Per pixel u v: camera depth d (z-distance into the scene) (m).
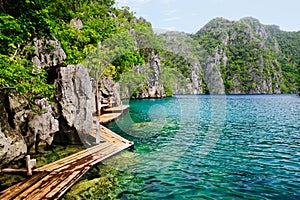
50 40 12.72
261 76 130.50
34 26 11.23
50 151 12.02
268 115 30.91
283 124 23.39
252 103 53.84
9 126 9.95
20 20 9.96
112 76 24.72
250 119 26.95
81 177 8.95
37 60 11.73
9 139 9.50
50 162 10.44
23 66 9.23
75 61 15.12
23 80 9.71
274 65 152.38
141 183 8.89
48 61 12.41
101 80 23.20
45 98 12.18
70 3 26.00
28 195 7.29
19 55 10.79
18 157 9.95
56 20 15.58
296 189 8.55
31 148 11.51
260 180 9.31
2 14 9.30
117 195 7.93
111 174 9.57
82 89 14.37
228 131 19.38
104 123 19.98
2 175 8.79
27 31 10.01
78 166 9.74
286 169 10.52
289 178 9.53
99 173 9.59
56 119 12.91
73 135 13.41
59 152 11.91
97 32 22.31
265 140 16.20
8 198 7.11
